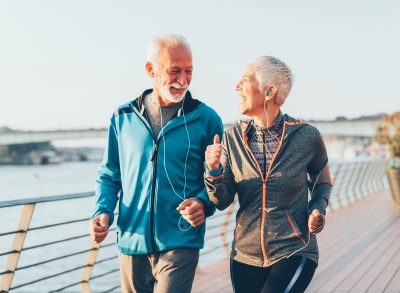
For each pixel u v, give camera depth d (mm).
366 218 9156
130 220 2443
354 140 66188
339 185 10883
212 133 2479
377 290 4406
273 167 2254
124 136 2465
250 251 2301
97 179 2533
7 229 20141
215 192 2238
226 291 4500
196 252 2439
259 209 2275
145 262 2461
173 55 2312
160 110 2432
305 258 2219
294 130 2273
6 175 82438
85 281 4012
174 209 2398
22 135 54094
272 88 2252
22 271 13258
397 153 11461
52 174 86125
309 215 2279
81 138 56750
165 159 2395
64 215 25578
